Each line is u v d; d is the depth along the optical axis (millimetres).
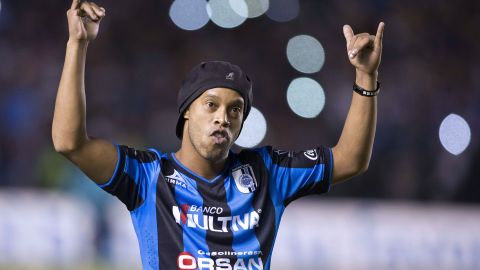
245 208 12391
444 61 47531
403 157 41406
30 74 46906
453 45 48188
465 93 46375
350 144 12969
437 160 41781
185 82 12297
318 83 46750
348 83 46719
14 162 44594
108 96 46000
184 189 12305
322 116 45969
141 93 46750
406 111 44938
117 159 12141
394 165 41219
